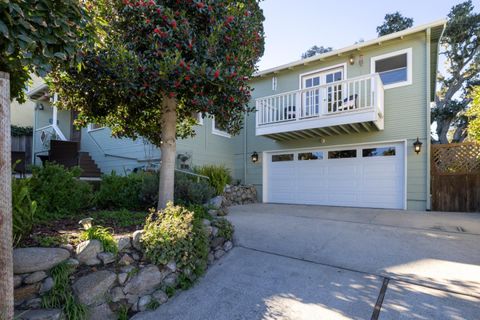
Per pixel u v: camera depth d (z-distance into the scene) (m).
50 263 2.04
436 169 7.18
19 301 1.89
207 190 5.17
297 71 9.40
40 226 2.82
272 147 9.67
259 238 4.20
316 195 8.76
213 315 2.34
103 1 3.21
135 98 3.21
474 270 2.99
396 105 7.64
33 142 10.36
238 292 2.70
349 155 8.33
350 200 8.15
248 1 3.63
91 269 2.28
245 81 3.37
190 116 4.57
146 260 2.64
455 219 5.66
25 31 1.74
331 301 2.47
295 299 2.53
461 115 15.40
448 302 2.37
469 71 16.66
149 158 7.74
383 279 2.83
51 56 1.94
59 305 1.99
